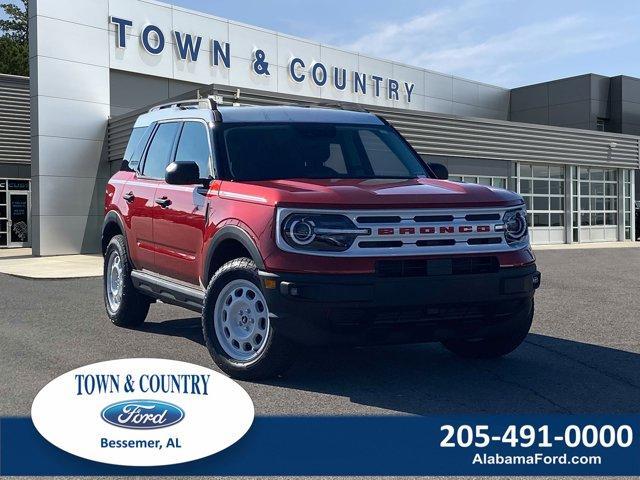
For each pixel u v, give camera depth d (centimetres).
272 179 600
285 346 517
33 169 2183
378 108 2252
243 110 673
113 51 2297
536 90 3822
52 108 2177
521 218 557
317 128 668
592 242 3044
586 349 678
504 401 496
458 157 2514
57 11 2178
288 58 2825
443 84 3572
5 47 5172
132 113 2128
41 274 1497
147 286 724
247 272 534
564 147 2853
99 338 737
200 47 2523
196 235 611
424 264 509
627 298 1080
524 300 550
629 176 3231
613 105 3681
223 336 559
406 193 531
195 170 601
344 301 490
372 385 535
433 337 530
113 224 805
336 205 506
